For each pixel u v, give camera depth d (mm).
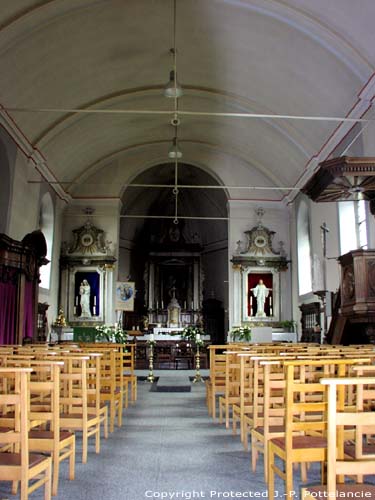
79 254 22781
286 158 20422
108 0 12852
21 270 15305
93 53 15008
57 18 12688
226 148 23250
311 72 14570
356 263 10969
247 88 17484
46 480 4242
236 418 7113
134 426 7832
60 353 6641
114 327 20891
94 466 5477
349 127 14852
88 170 22969
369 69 12383
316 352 6418
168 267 29438
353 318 11477
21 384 3801
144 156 23609
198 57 16141
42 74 14508
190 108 19609
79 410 6375
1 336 14359
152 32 14695
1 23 11734
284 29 13492
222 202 27500
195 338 16172
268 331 20281
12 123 14930
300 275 21609
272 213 23562
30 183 17578
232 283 22984
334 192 11008
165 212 30156
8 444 4996
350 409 5016
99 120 19438
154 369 18406
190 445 6500
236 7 13273
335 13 12000
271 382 4836
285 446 4031
